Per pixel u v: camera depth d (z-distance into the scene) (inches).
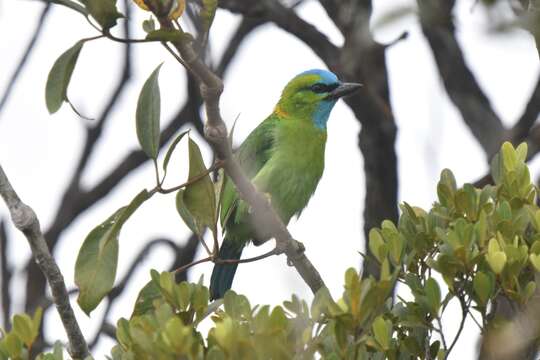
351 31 586.2
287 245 402.6
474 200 364.2
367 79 589.3
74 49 318.7
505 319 343.6
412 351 344.2
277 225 398.6
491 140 579.2
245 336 297.7
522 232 353.4
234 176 365.4
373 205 573.9
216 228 368.2
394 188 574.6
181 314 326.3
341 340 312.8
